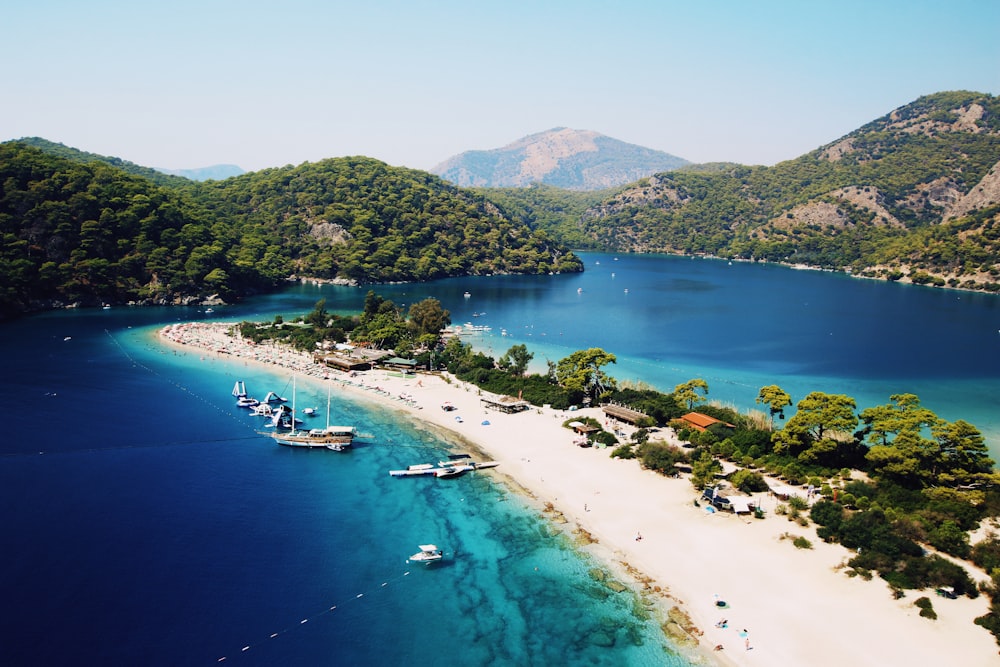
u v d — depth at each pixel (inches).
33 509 4178.2
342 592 3435.0
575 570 3666.3
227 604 3287.4
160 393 6899.6
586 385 6870.1
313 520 4200.3
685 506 4375.0
